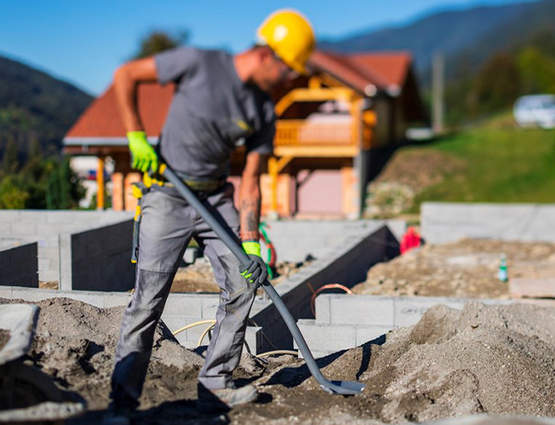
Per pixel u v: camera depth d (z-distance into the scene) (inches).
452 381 161.2
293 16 136.1
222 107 137.9
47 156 997.8
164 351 181.5
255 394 155.6
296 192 1071.6
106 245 367.6
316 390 167.9
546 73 3068.4
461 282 411.8
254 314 228.8
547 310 222.2
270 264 445.7
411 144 1320.1
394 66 1391.5
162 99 1050.7
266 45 136.9
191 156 142.3
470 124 3014.3
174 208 145.6
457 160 1187.3
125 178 969.5
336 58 1269.7
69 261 329.7
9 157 850.8
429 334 196.5
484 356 168.2
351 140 1029.8
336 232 515.5
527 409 156.9
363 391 165.5
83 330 183.8
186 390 163.5
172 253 146.9
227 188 151.1
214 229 142.6
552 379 168.9
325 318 247.8
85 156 1046.4
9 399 122.4
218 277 152.1
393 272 451.2
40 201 697.0
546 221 639.1
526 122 1470.2
